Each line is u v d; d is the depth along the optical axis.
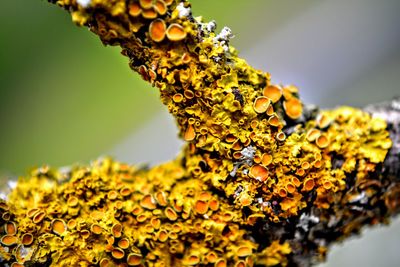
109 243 0.14
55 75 0.36
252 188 0.14
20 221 0.14
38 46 0.37
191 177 0.15
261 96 0.14
